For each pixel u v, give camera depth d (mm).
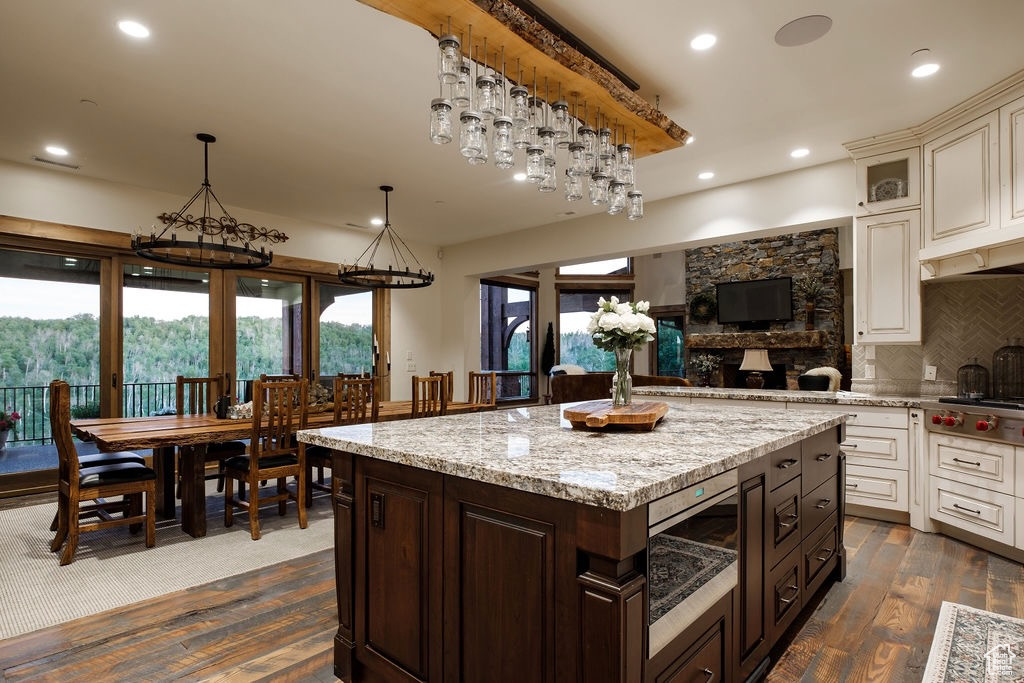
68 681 1858
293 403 3883
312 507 4098
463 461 1476
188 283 5445
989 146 3184
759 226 4680
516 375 10602
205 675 1897
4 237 4348
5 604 2432
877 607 2434
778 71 2971
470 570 1513
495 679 1444
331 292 6594
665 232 5336
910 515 3549
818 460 2449
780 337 9062
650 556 1280
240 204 5574
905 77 3035
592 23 2527
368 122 3615
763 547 1874
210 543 3268
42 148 4039
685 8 2426
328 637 2166
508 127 2246
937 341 3975
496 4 1927
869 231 3922
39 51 2734
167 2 2359
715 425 2240
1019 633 2186
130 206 4957
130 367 5059
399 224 6430
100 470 3176
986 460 3059
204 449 3412
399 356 7219
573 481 1241
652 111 2840
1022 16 2473
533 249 6594
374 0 1855
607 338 2350
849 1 2375
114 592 2566
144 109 3408
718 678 1589
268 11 2428
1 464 4383
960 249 3193
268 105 3359
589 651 1226
